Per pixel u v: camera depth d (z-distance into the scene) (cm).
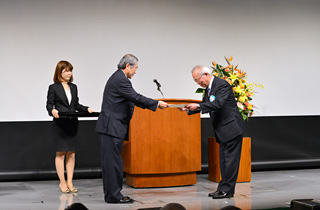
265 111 660
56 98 469
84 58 591
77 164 581
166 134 489
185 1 631
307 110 678
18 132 566
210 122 637
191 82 631
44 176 560
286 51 671
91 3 594
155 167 486
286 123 667
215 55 642
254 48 658
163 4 622
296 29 676
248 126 652
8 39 565
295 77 674
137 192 466
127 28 607
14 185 527
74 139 472
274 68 666
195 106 414
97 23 596
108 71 599
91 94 592
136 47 610
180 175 504
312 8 683
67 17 585
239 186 505
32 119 571
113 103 404
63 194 463
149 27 616
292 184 520
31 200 429
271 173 621
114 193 406
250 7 657
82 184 533
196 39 634
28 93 571
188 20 632
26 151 567
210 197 436
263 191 471
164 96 620
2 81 562
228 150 432
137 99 400
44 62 577
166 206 179
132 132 479
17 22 568
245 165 538
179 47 627
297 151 671
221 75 550
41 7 577
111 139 402
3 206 399
